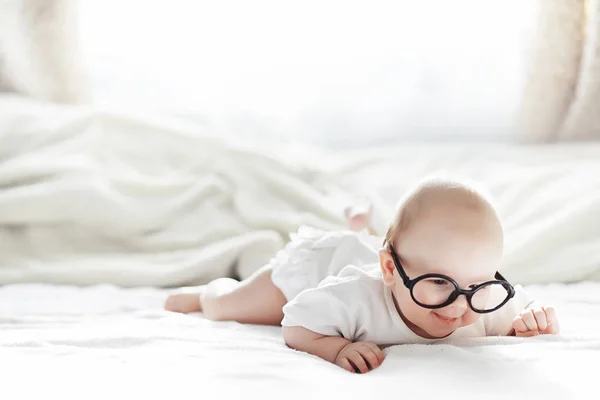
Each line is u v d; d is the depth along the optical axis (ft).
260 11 9.12
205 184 6.52
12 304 4.55
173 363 3.06
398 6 9.11
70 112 7.21
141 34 9.21
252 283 4.25
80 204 5.95
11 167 6.25
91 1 9.15
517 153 7.48
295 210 6.46
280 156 7.11
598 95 7.86
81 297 4.81
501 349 3.20
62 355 3.21
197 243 6.03
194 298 4.53
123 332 3.59
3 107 7.09
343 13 9.13
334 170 7.27
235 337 3.63
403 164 7.56
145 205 6.30
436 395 2.67
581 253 5.12
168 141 7.06
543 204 5.85
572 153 7.20
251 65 9.19
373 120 9.23
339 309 3.42
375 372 3.06
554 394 2.67
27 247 5.84
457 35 9.09
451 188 3.24
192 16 9.16
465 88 9.16
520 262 5.13
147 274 5.39
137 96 9.24
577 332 3.56
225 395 2.67
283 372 2.92
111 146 6.92
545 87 8.17
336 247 4.23
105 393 2.70
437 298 3.11
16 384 2.79
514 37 8.99
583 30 7.99
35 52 8.30
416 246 3.17
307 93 9.22
